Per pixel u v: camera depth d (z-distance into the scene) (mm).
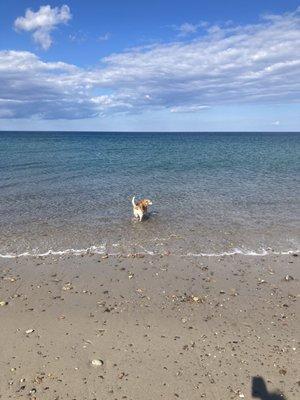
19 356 8531
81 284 11977
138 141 121125
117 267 13242
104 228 17328
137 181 29500
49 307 10586
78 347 8875
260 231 17328
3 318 9992
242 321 10047
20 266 13242
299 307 10828
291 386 7789
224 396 7512
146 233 16750
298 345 9062
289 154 61938
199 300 11055
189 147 83188
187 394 7543
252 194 25109
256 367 8305
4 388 7605
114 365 8297
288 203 22656
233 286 12008
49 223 17891
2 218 18516
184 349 8859
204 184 28656
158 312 10406
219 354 8703
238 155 58656
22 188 25141
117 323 9867
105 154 56500
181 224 18125
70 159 45656
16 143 84562
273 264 13781
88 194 24000
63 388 7629
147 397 7457
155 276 12602
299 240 16312
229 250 14992
